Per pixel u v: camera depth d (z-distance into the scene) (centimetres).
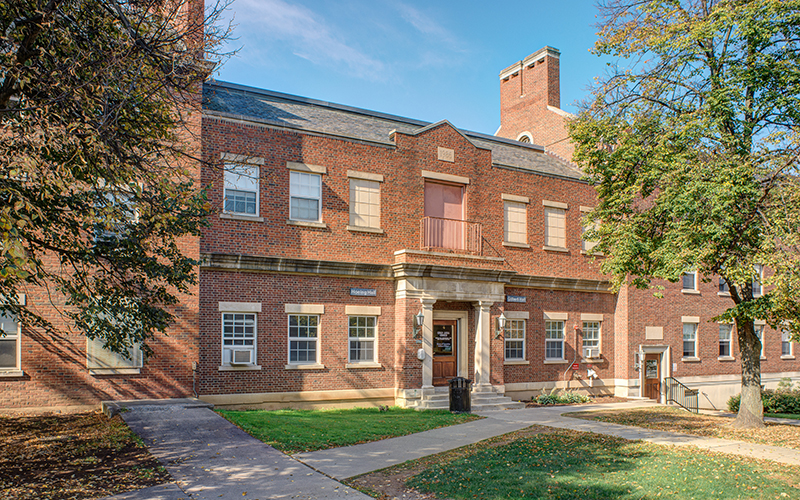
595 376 2403
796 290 1280
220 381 1664
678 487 930
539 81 3069
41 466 966
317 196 1866
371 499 846
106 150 856
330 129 1978
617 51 1702
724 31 1497
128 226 1034
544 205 2362
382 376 1914
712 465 1093
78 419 1355
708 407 2698
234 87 2055
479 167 2191
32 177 780
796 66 1404
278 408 1736
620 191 1708
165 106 1028
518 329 2273
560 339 2383
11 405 1396
